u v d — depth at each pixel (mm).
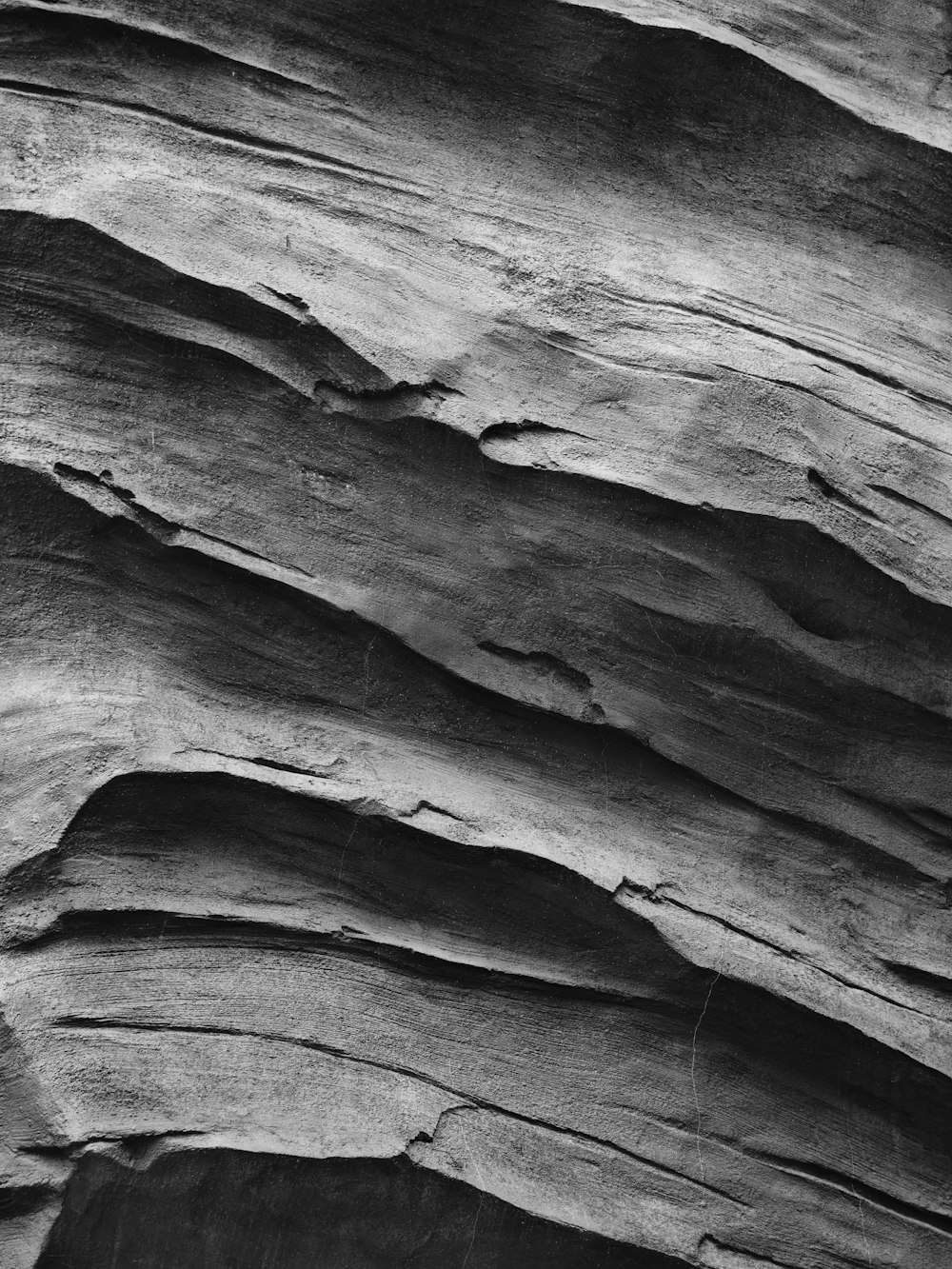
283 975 2367
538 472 2445
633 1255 2361
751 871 2486
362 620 2422
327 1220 2311
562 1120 2387
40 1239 2254
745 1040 2434
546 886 2408
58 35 2428
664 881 2445
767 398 2498
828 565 2480
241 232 2424
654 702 2482
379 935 2395
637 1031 2422
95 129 2426
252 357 2404
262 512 2416
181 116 2459
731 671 2494
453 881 2408
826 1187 2439
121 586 2398
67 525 2373
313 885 2398
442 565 2447
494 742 2457
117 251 2365
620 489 2451
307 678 2430
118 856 2355
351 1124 2322
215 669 2418
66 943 2330
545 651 2461
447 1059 2377
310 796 2377
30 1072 2285
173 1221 2287
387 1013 2377
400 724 2443
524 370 2480
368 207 2496
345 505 2434
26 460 2350
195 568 2400
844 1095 2459
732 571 2477
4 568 2371
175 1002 2338
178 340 2393
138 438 2396
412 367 2426
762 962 2434
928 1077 2457
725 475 2467
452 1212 2328
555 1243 2344
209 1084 2312
